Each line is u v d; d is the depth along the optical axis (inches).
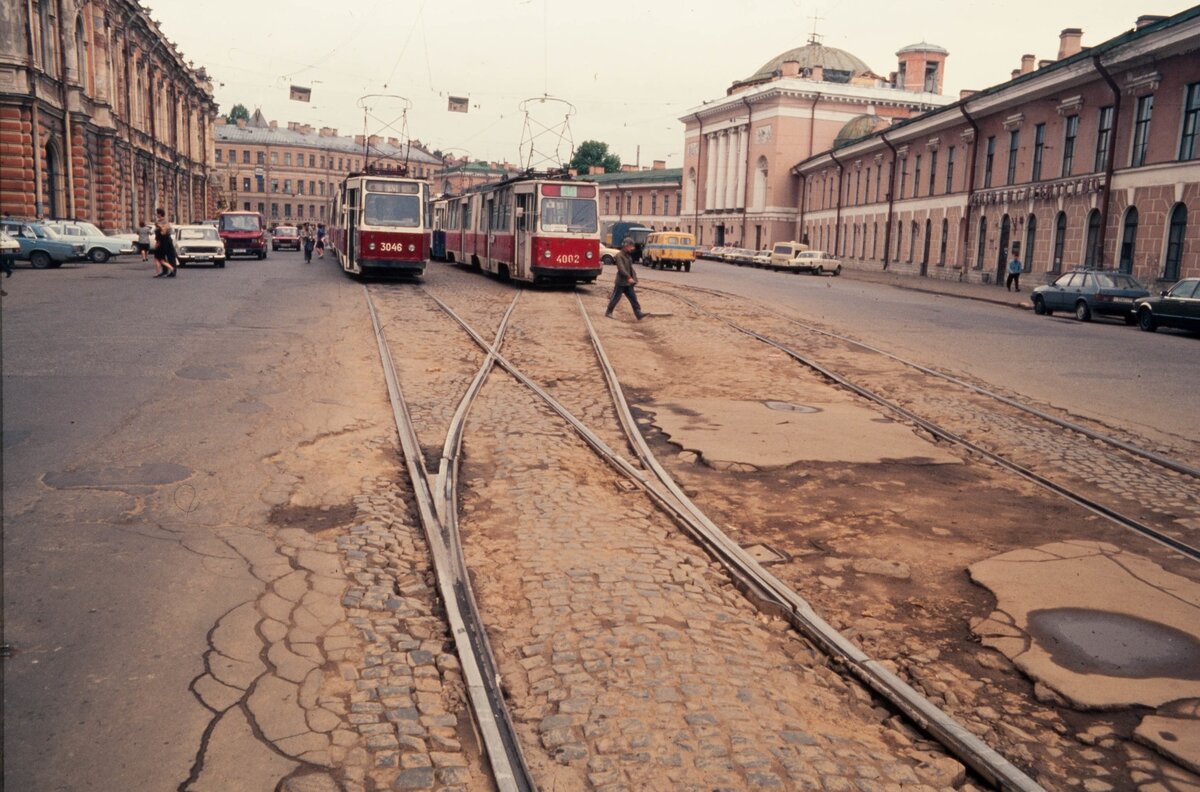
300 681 170.6
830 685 183.5
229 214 1766.7
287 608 201.0
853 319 905.5
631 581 226.1
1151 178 1275.8
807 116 3021.7
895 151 2220.7
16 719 151.1
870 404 474.3
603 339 681.6
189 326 621.6
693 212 3604.8
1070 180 1473.9
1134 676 185.5
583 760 150.9
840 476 332.2
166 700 160.4
